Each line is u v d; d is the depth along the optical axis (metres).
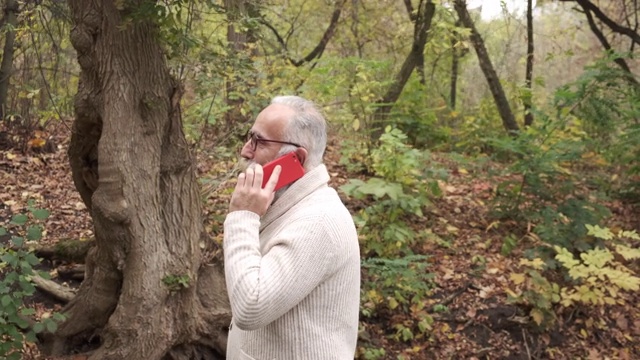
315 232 1.78
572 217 5.57
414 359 4.55
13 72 6.94
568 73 16.52
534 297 4.87
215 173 5.96
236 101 6.25
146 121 3.44
